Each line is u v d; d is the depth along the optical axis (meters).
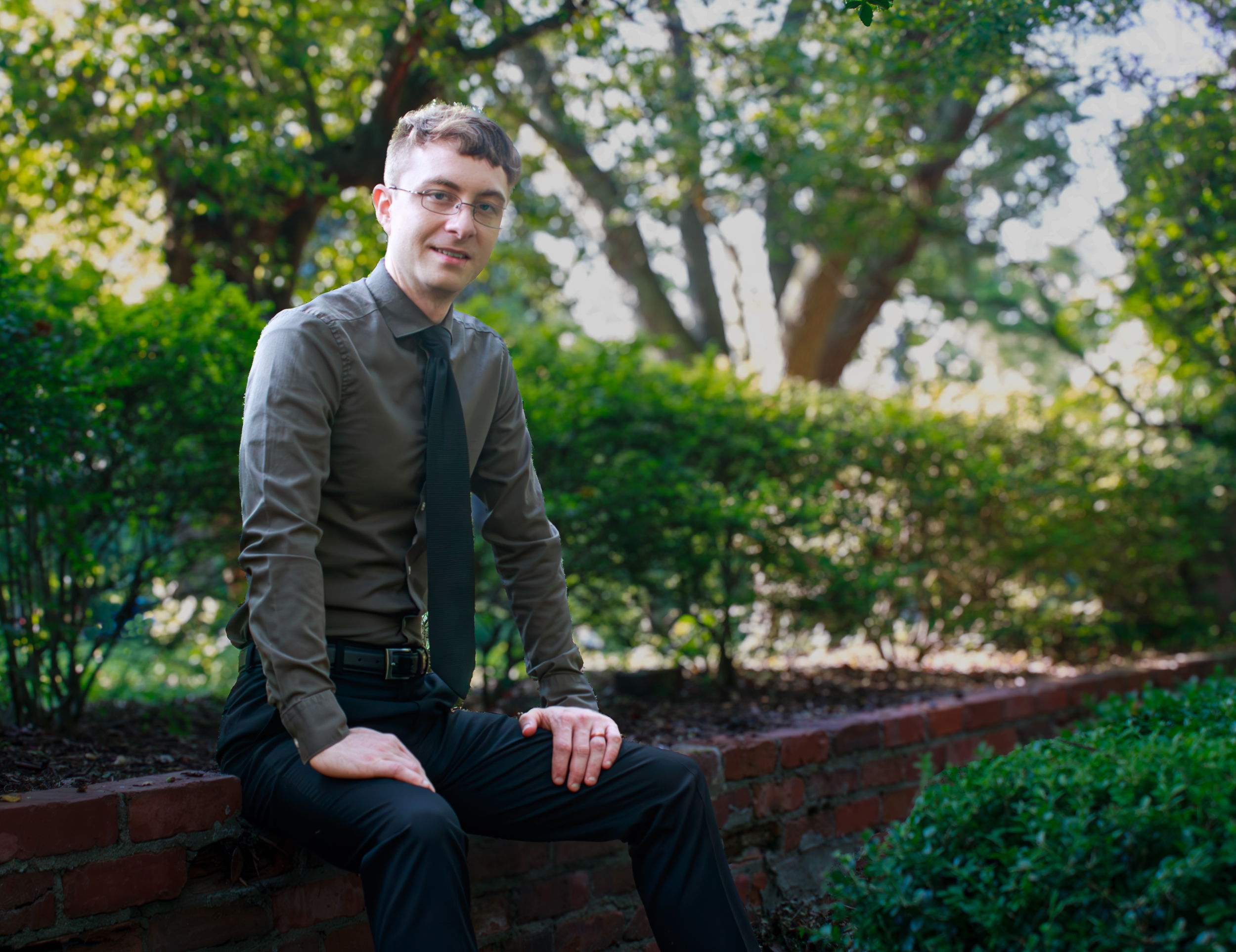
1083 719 3.92
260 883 1.80
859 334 10.07
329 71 4.74
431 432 1.71
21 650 2.70
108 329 2.90
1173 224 4.80
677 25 4.27
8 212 5.00
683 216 10.05
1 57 4.17
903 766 3.07
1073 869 1.42
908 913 1.62
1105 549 5.16
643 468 3.50
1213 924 1.29
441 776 1.71
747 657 4.30
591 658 4.18
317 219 4.78
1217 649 5.58
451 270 1.73
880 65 4.09
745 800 2.56
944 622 4.75
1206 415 5.66
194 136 4.09
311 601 1.54
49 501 2.54
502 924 2.09
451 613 1.71
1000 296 10.06
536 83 5.88
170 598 3.46
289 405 1.59
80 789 1.68
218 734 2.88
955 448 4.66
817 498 4.21
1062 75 3.88
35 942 1.56
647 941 2.36
